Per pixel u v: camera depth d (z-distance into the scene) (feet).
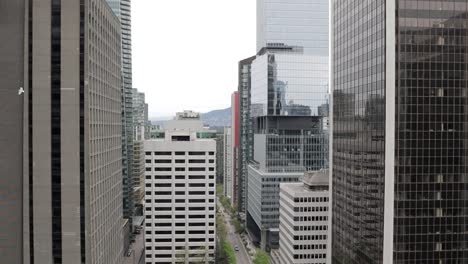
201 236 579.07
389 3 302.66
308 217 501.15
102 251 316.19
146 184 574.97
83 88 269.23
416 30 304.09
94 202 287.89
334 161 426.10
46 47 265.34
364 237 349.20
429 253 309.01
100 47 314.14
